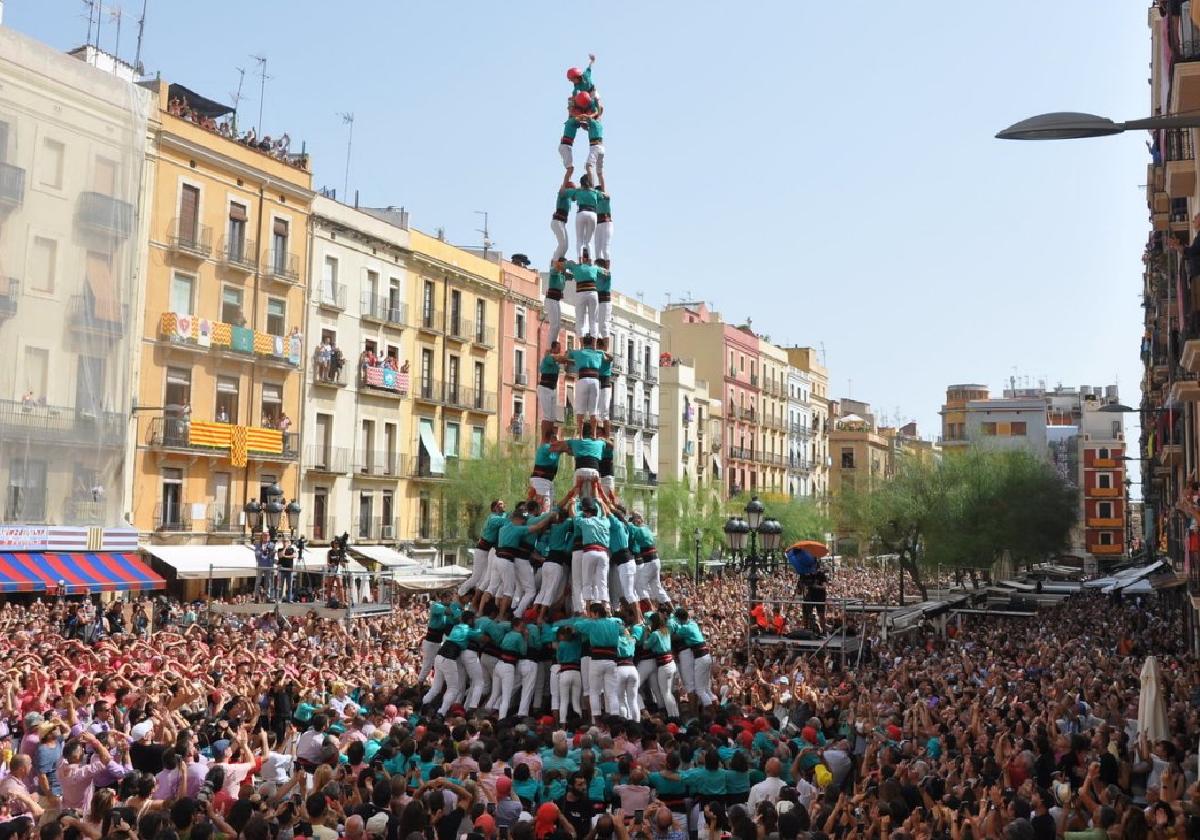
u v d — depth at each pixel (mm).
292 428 48062
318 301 49562
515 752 14055
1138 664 25391
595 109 22344
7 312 35750
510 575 20125
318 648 24047
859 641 28859
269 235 47000
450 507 56125
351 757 12539
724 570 68000
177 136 42500
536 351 66500
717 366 87875
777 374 99375
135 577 37719
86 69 38219
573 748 14531
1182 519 33812
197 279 43594
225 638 24531
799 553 33000
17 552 35031
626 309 74375
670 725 16703
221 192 44719
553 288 22125
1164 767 14227
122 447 39125
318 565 45938
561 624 19016
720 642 29188
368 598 41625
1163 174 32188
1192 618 31547
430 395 56906
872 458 115250
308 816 10391
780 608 35625
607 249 22281
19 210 36156
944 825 11414
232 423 45250
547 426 22047
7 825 9734
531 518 20922
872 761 14242
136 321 41000
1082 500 111250
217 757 13648
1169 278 32062
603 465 21969
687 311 89750
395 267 54625
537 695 19688
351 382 51625
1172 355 31453
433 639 20516
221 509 44719
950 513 59000
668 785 13438
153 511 41719
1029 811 11422
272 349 46375
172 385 42750
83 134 38125
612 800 12992
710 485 72375
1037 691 20734
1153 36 35781
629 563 20578
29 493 36344
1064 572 86938
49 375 37125
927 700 19906
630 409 74188
